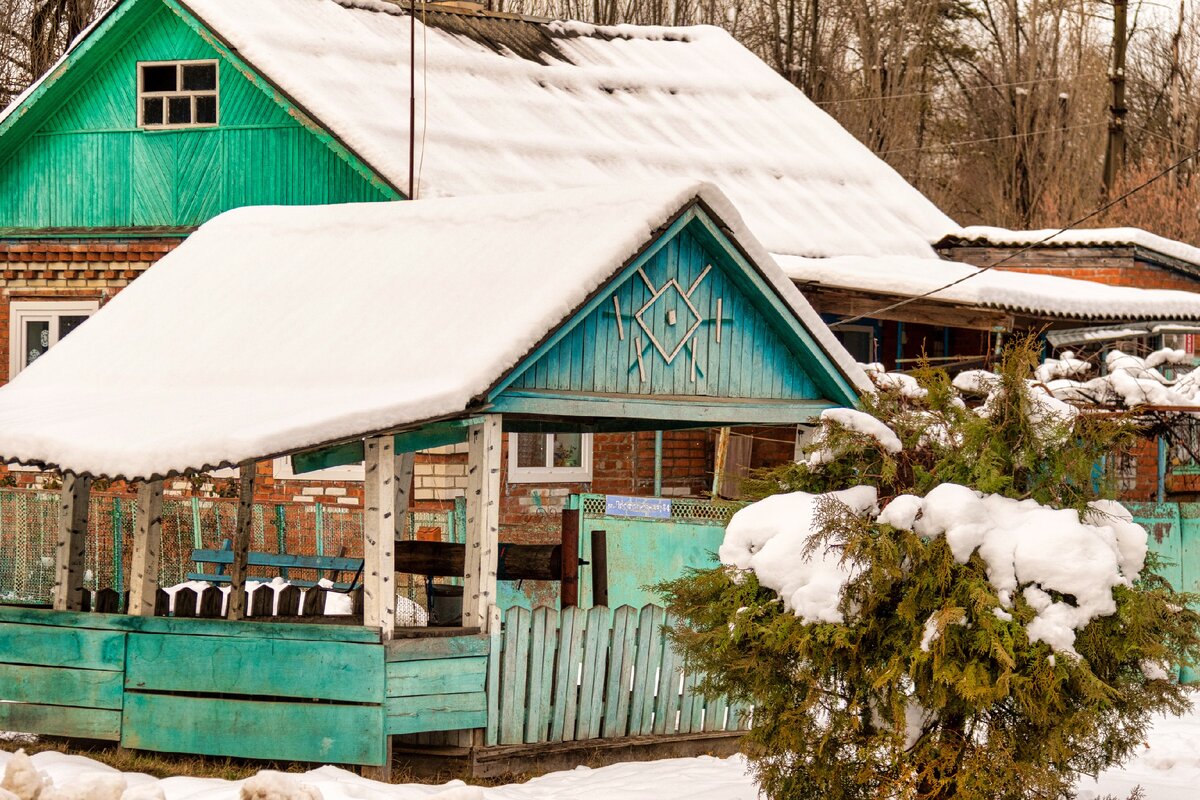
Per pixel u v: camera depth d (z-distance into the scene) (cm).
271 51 2114
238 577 1403
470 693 1167
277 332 1344
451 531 1741
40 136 2308
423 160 2045
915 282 2114
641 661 1268
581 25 2953
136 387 1346
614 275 1225
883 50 4844
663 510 1711
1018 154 4784
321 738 1138
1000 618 888
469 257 1322
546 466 2148
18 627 1234
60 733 1216
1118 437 976
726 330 1368
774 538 962
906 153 4797
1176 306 2242
